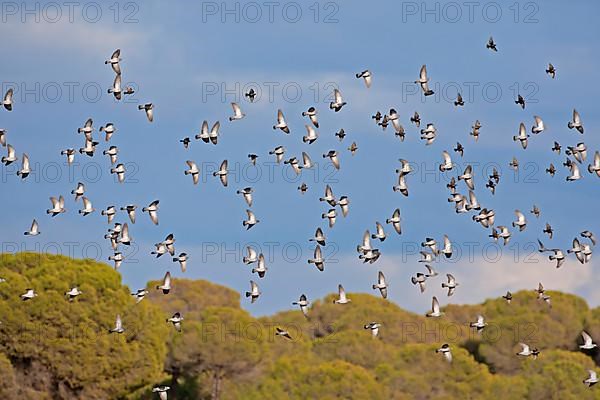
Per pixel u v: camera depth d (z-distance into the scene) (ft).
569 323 284.00
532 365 249.55
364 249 194.80
